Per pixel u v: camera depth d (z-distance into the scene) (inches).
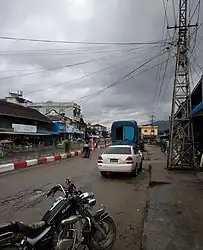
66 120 2625.5
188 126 706.2
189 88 700.7
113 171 592.4
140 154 700.0
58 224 183.9
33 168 773.3
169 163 708.0
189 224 264.5
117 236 244.4
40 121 1854.1
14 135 1514.5
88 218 202.2
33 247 167.6
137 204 362.6
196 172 654.5
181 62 697.6
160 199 377.4
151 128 3093.0
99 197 403.5
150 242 220.2
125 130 1181.1
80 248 211.0
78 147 1643.7
